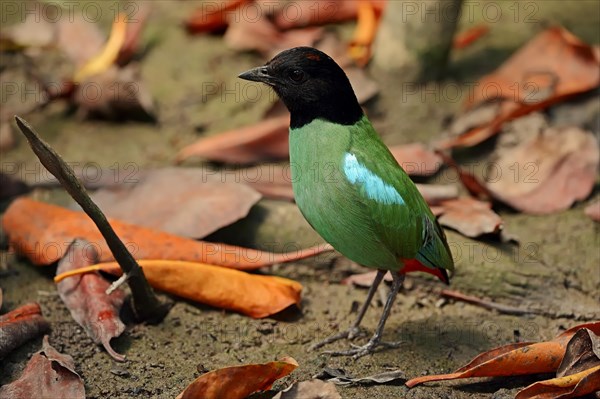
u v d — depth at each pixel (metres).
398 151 12.81
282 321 10.48
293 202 12.07
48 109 14.44
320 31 15.57
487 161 13.19
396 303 10.95
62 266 10.40
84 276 10.23
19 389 8.63
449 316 10.69
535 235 11.73
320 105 9.46
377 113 14.18
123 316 10.14
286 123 13.03
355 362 9.63
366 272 11.37
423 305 10.93
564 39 14.06
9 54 15.27
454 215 11.62
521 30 16.30
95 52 15.10
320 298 11.01
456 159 13.27
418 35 14.22
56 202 12.04
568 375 8.62
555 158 12.66
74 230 10.98
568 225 11.88
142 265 10.27
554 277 11.01
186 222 11.12
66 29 15.40
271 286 10.49
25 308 9.81
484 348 9.98
